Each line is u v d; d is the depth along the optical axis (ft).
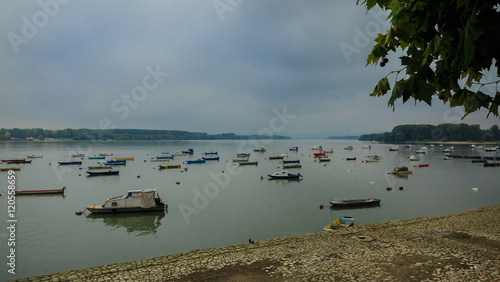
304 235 56.39
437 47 11.60
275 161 361.10
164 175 239.71
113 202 124.36
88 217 121.60
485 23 9.30
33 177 230.27
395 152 506.07
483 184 185.98
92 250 86.99
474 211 72.64
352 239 53.16
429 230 57.16
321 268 41.29
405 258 43.62
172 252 85.05
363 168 278.87
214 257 46.57
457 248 47.11
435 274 38.17
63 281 39.50
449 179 206.80
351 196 154.51
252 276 39.70
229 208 131.03
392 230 57.62
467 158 352.90
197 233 100.22
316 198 150.10
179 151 529.45
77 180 215.51
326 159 355.36
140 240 94.94
